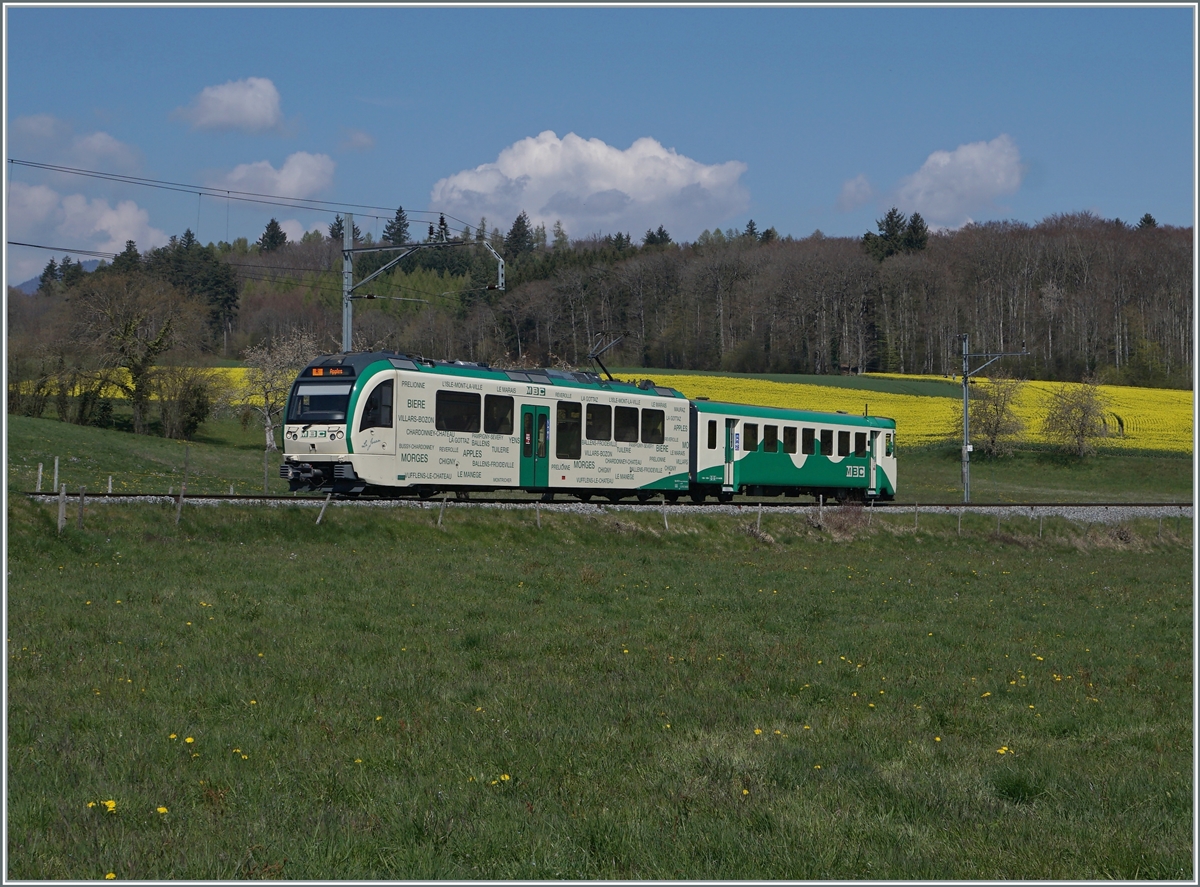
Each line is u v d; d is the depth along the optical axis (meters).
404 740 10.62
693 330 139.88
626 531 34.28
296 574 22.02
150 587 19.33
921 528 43.50
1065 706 13.60
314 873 7.30
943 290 132.88
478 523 31.69
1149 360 113.38
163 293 78.56
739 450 41.56
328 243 193.50
